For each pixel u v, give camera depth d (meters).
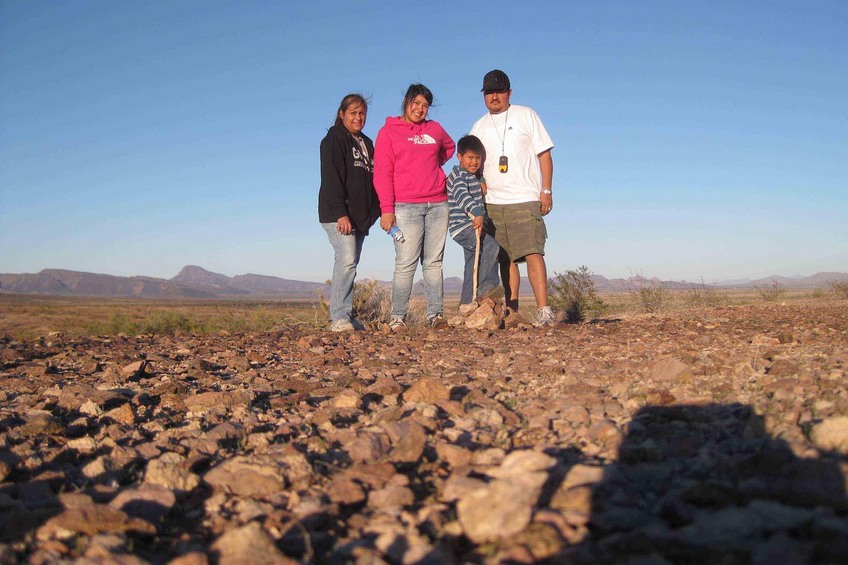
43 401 3.70
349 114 7.20
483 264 7.68
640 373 3.82
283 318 10.80
